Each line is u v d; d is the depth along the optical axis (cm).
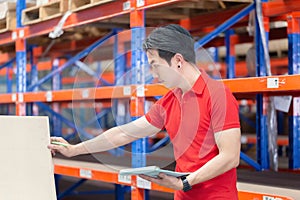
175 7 429
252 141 596
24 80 519
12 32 516
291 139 428
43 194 272
